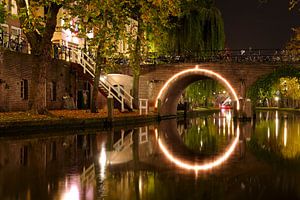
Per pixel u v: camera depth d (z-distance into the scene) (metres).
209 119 45.94
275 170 12.21
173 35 43.81
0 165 12.77
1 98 27.34
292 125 33.91
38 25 23.50
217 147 18.19
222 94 116.31
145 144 19.11
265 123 36.91
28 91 30.56
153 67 42.28
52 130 23.52
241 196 9.18
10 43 30.73
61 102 35.34
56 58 35.06
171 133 25.59
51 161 13.63
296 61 38.59
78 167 12.60
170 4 24.45
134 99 39.53
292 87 76.62
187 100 56.25
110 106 28.62
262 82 39.59
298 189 9.78
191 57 42.97
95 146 17.77
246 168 12.56
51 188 9.84
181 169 12.38
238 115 40.25
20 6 24.05
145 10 24.92
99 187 9.95
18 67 29.23
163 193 9.39
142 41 33.78
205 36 44.94
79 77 38.03
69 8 24.41
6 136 20.56
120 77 43.03
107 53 27.14
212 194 9.33
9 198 8.95
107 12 25.42
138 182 10.51
